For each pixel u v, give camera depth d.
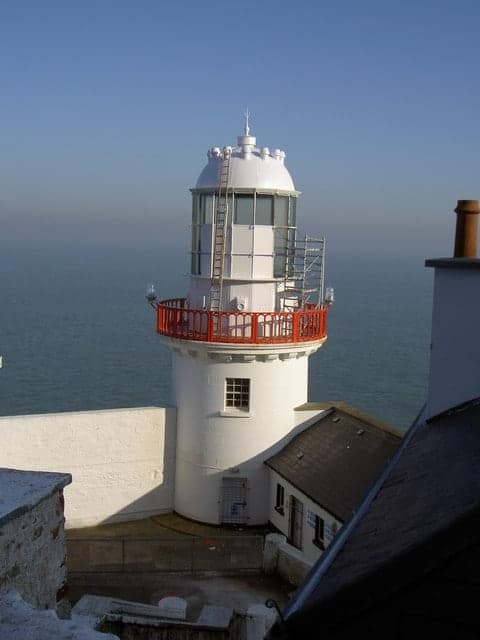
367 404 61.16
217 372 23.94
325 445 23.27
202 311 23.30
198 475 24.59
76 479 23.98
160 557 21.34
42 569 9.25
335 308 135.88
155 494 25.23
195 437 24.56
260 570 20.91
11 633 7.16
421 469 7.98
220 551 21.67
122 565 20.88
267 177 23.50
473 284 10.11
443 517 5.70
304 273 24.59
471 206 11.48
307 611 5.28
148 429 24.83
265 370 23.89
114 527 24.33
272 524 24.30
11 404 60.22
